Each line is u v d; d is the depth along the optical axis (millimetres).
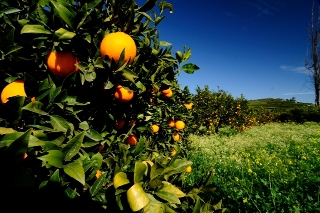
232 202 4312
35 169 1261
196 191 1729
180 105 4602
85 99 1545
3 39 1314
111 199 1388
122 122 2090
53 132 1303
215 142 11883
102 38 1528
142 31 1785
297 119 25281
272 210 3953
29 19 1428
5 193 1085
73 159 1299
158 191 1338
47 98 1315
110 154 2031
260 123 24859
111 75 1547
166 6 2316
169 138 4145
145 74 2158
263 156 7738
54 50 1415
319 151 8000
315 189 4613
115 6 1542
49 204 1176
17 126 1232
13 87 1326
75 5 1511
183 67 2725
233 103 17016
